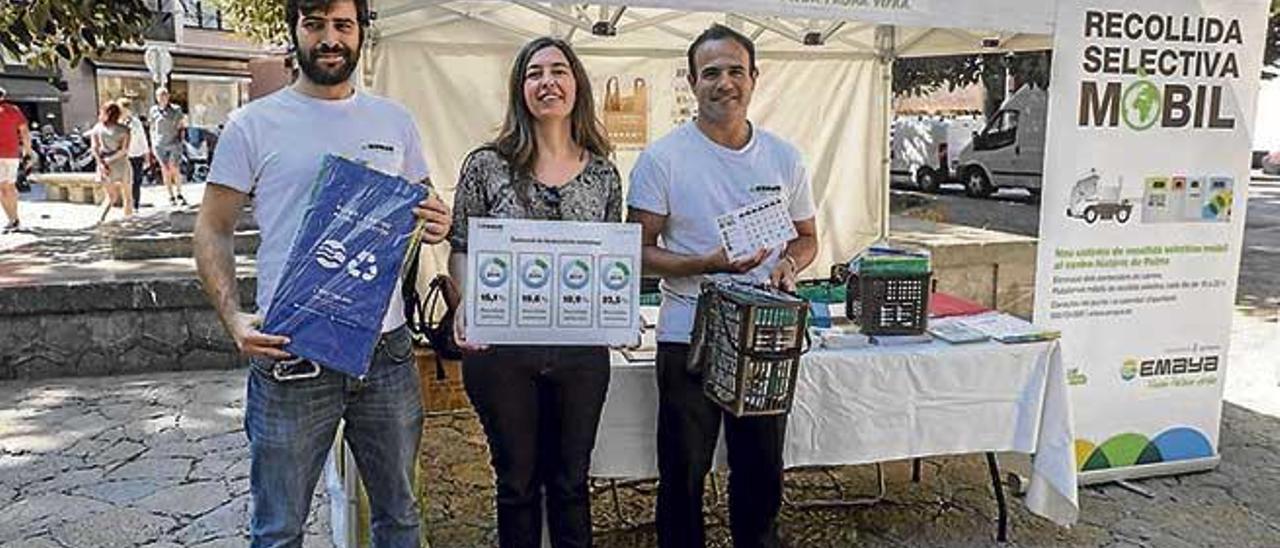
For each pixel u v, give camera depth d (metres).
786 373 2.49
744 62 2.59
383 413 2.17
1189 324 3.84
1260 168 23.41
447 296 2.51
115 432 4.34
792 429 2.92
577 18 4.59
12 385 5.07
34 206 10.91
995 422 3.13
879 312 3.06
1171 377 3.85
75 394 4.92
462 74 4.80
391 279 2.01
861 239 5.61
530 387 2.43
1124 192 3.64
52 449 4.12
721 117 2.61
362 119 2.08
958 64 12.23
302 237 1.97
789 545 3.26
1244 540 3.33
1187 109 3.67
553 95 2.32
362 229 2.00
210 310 5.40
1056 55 3.46
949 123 15.12
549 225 2.37
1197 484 3.85
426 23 4.57
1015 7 3.33
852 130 5.48
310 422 2.08
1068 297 3.64
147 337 5.34
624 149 5.11
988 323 3.33
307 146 2.02
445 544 3.29
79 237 8.02
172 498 3.60
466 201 2.41
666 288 2.75
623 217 2.82
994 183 14.30
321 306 1.97
